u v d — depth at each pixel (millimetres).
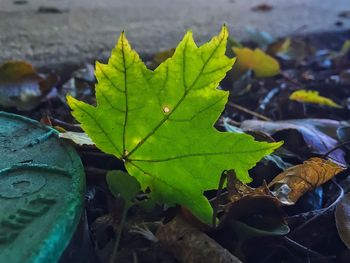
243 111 310
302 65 402
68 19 494
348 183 232
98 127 177
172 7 571
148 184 184
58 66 368
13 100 282
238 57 341
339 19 542
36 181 182
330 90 350
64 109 288
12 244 155
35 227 161
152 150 178
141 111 173
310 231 204
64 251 165
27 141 205
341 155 247
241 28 491
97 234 197
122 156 182
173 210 198
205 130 172
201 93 169
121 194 181
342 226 193
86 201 208
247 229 182
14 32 440
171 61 167
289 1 627
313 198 216
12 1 558
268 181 223
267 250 197
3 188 178
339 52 433
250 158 174
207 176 178
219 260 177
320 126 273
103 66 168
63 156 195
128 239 193
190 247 183
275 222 187
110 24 484
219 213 192
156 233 190
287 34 480
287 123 268
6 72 290
